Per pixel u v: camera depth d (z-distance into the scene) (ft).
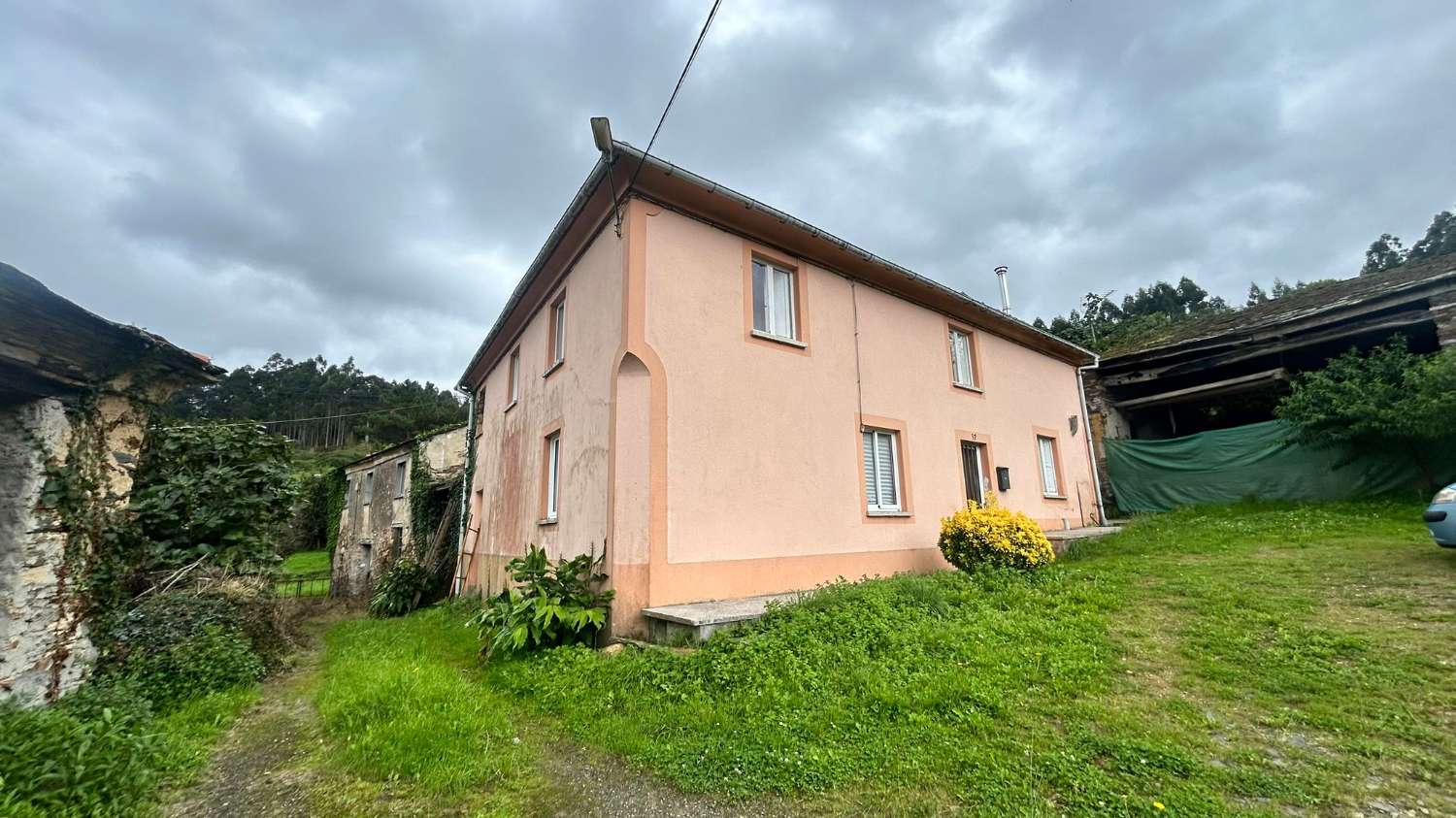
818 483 27.53
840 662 15.75
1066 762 10.25
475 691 17.22
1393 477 35.53
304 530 101.65
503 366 43.57
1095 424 53.31
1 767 9.98
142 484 24.90
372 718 14.79
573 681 16.92
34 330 13.25
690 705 14.34
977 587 23.18
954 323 38.32
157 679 16.56
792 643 16.90
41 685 13.93
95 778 10.48
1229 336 46.32
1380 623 15.97
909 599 20.93
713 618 18.63
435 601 46.91
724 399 24.88
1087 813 8.82
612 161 22.33
